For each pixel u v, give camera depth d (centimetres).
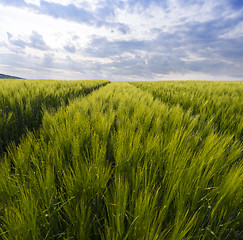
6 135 298
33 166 174
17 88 570
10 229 87
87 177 121
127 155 154
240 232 114
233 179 114
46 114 277
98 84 1639
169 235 96
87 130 213
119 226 89
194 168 127
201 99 490
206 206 117
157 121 243
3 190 113
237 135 254
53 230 110
